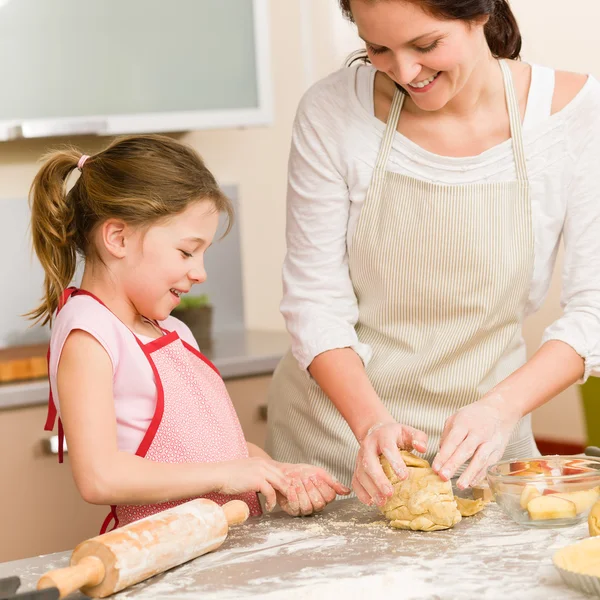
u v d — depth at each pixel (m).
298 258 1.73
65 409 1.40
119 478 1.33
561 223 1.68
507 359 1.73
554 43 3.96
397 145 1.66
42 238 1.58
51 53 2.70
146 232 1.49
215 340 3.06
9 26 2.63
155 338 1.60
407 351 1.70
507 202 1.65
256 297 3.41
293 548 1.28
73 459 1.37
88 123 2.73
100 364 1.43
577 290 1.66
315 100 1.72
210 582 1.16
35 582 1.19
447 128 1.64
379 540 1.29
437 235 1.64
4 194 2.98
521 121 1.64
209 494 1.52
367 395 1.54
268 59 2.98
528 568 1.14
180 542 1.20
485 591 1.08
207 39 2.88
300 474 1.47
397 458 1.36
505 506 1.33
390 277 1.68
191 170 1.54
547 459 1.41
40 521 2.47
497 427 1.44
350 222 1.71
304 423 1.80
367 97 1.68
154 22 2.81
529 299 1.73
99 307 1.50
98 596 1.12
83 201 1.55
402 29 1.35
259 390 2.73
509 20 1.69
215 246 3.31
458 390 1.67
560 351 1.58
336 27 3.55
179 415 1.54
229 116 2.94
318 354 1.62
